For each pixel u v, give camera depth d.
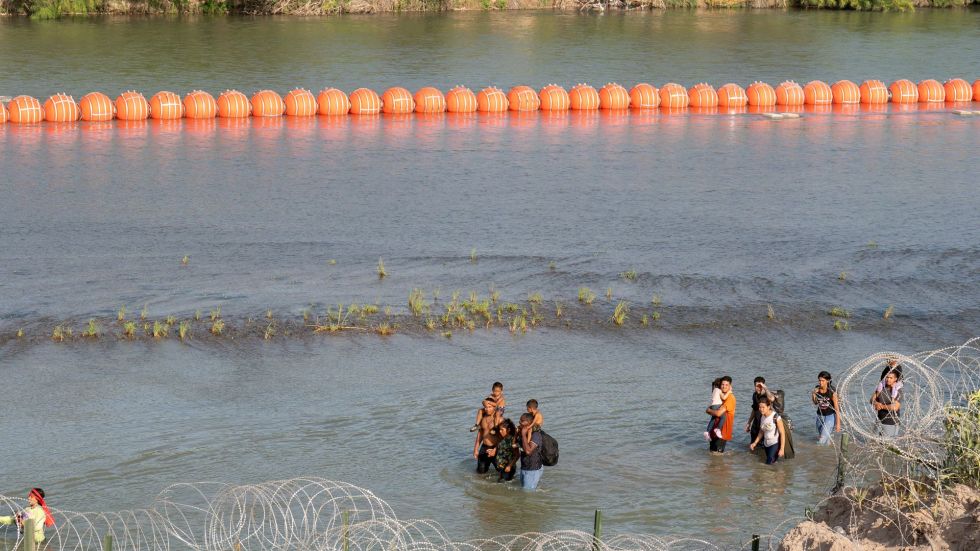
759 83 64.62
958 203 39.47
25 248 31.09
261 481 16.89
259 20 101.38
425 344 23.81
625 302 27.02
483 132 53.28
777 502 16.44
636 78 74.31
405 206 37.72
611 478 17.23
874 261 31.36
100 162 43.78
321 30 94.62
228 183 40.66
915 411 17.16
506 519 15.84
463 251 31.92
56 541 14.90
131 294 26.88
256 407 20.00
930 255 32.09
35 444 18.14
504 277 29.20
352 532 15.12
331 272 29.36
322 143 49.31
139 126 52.44
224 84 67.62
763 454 18.25
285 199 38.34
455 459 17.95
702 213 37.41
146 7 104.06
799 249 32.72
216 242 32.34
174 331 24.12
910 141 52.66
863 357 23.45
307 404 20.19
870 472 16.64
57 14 99.94
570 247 32.59
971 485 13.72
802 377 22.12
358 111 57.88
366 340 23.95
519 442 16.97
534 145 50.12
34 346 23.06
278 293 27.25
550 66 78.75
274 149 47.59
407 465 17.66
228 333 24.12
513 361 22.84
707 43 92.06
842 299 27.64
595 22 105.56
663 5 118.69
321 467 17.48
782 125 57.09
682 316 26.08
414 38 91.00
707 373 22.30
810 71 78.38
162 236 32.88
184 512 15.80
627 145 50.59
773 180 43.31
